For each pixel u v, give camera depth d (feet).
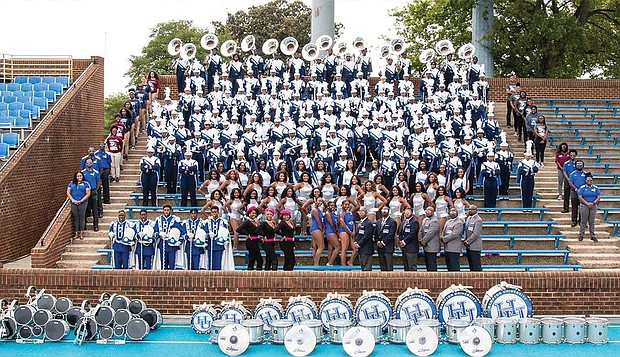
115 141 84.53
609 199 82.89
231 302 55.67
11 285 58.03
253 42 99.30
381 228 64.54
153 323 55.31
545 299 57.82
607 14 141.08
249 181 73.51
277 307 54.75
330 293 55.67
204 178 82.12
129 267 63.87
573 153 78.69
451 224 64.28
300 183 72.49
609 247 72.08
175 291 58.08
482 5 128.98
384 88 90.94
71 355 49.70
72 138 92.89
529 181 78.13
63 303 55.26
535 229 75.20
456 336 52.13
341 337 52.42
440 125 84.99
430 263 64.59
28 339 53.01
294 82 93.20
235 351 49.93
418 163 76.64
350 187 71.05
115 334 53.01
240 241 70.79
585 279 57.93
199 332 54.75
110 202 80.12
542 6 139.03
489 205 78.23
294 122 85.61
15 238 75.61
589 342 52.80
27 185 78.59
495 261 70.95
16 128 84.53
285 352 50.75
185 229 63.62
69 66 103.86
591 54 144.05
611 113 107.65
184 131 83.15
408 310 54.29
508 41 132.16
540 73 139.23
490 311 54.29
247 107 88.58
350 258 67.77
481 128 86.79
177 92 104.68
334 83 93.66
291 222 67.10
